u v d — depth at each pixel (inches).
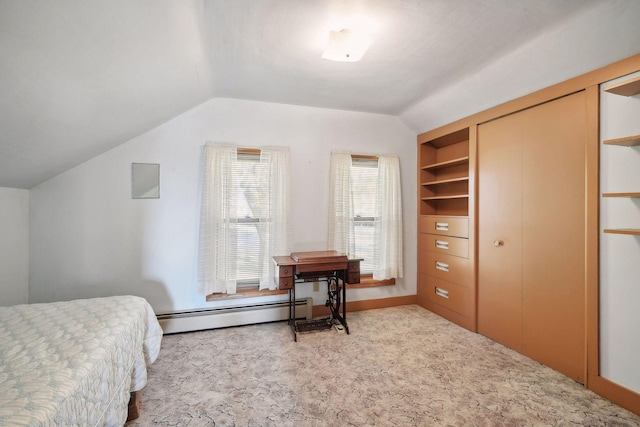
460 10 61.9
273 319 117.6
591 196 71.4
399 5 60.2
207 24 66.0
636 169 63.7
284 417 63.0
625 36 61.9
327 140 127.0
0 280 84.6
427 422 61.5
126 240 104.0
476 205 107.0
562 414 63.9
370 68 89.2
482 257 105.1
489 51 79.1
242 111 115.3
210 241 108.1
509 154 94.8
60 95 57.0
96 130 81.1
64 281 98.5
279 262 101.7
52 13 39.2
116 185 102.8
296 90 106.0
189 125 109.6
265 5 59.6
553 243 81.7
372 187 135.4
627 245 65.6
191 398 69.2
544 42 72.9
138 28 52.6
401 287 139.1
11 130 59.1
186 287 109.9
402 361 86.7
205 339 101.8
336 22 66.0
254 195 116.4
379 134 135.3
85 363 43.6
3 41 38.8
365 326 113.4
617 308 67.4
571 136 76.9
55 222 97.3
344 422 61.5
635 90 61.4
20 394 35.3
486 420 62.1
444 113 117.6
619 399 66.3
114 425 48.7
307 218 124.3
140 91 75.3
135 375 61.1
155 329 75.9
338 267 105.6
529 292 88.4
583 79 72.9
